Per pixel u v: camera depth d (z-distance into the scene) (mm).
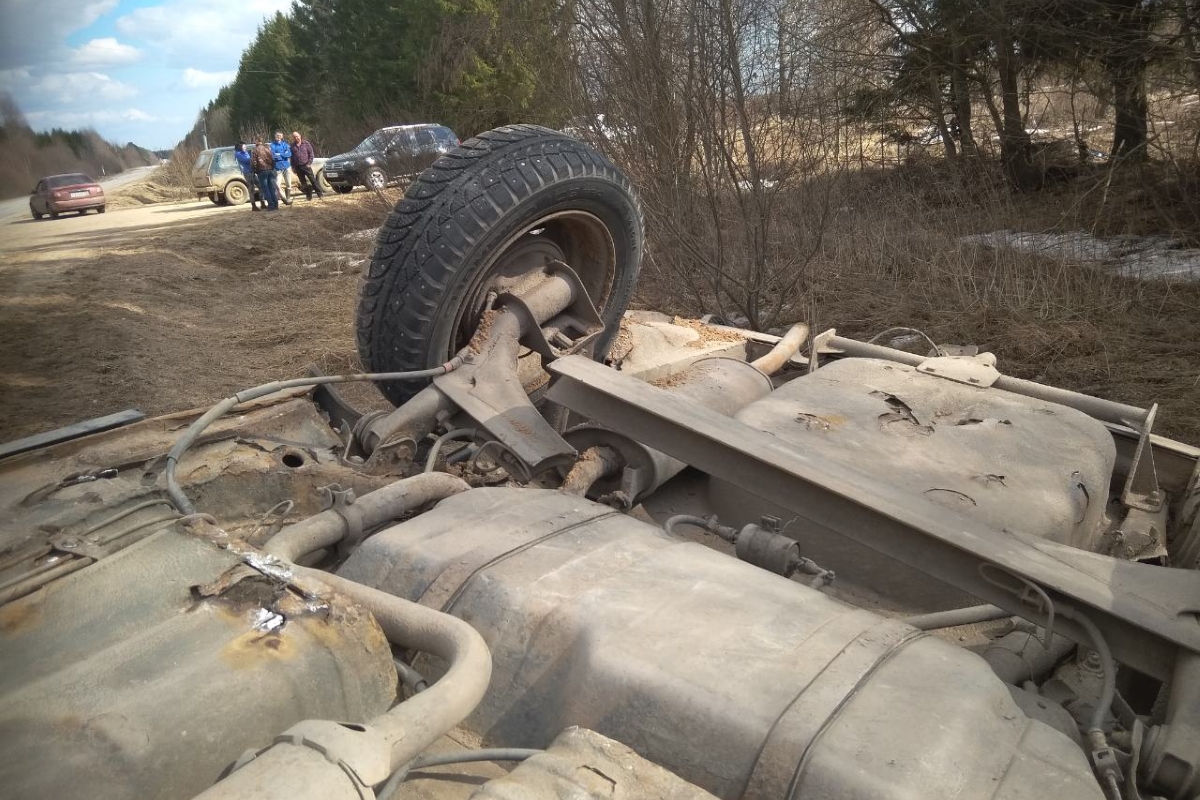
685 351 4477
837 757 1540
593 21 6820
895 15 12312
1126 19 10195
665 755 1657
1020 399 3762
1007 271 8016
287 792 1168
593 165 3648
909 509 2381
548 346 3611
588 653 1813
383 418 3223
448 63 15820
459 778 1743
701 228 6918
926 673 1744
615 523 2371
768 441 2703
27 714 1336
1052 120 12359
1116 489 3740
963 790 1496
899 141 12445
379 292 3424
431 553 2152
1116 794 1576
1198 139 9625
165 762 1321
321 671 1518
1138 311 7508
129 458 2627
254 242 14023
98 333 7867
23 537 1703
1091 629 2076
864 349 4492
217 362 7602
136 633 1511
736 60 6305
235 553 1720
